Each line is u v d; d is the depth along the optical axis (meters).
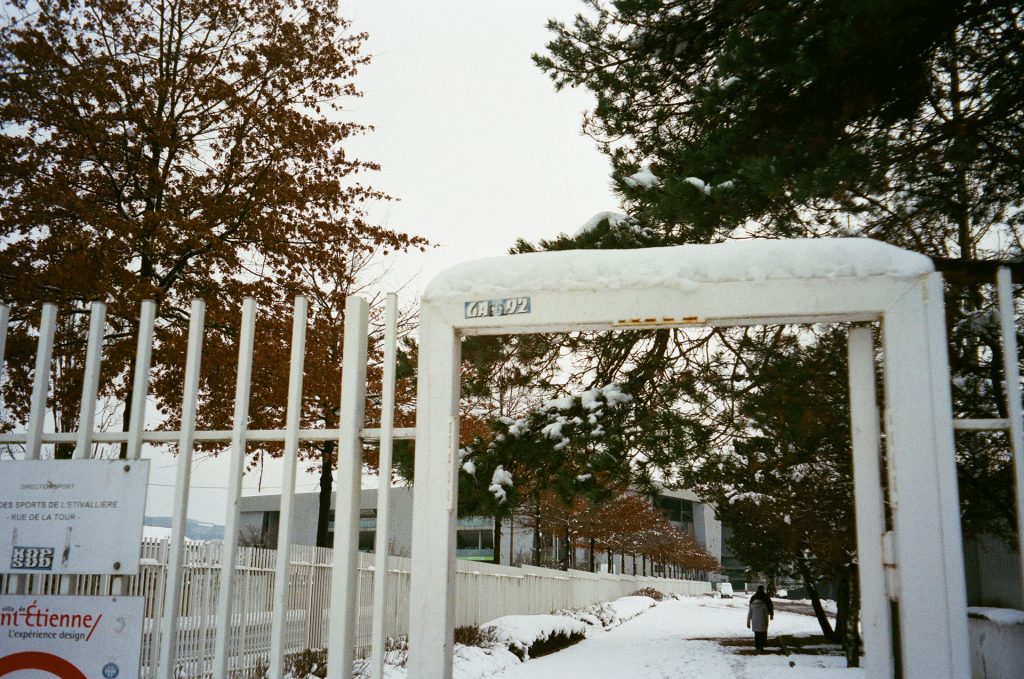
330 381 16.33
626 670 16.98
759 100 7.79
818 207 8.30
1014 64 7.38
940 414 3.58
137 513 3.86
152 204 15.91
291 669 11.23
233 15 17.20
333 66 17.72
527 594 27.06
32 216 14.99
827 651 19.58
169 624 3.86
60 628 3.83
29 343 14.39
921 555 3.50
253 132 16.89
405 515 44.78
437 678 3.78
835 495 12.08
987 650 8.87
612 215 9.41
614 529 45.41
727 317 3.80
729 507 17.72
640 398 9.17
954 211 7.69
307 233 16.81
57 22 15.90
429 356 4.07
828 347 9.09
